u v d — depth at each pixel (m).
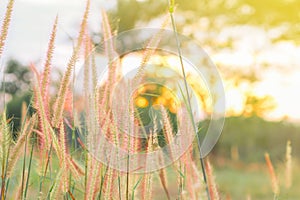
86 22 1.65
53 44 1.67
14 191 1.82
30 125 1.72
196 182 1.77
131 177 1.71
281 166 2.13
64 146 1.66
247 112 14.43
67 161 1.71
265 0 15.30
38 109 1.68
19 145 1.67
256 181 9.30
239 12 15.08
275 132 13.48
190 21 14.58
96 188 1.67
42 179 1.72
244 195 7.94
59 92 1.65
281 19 15.46
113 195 1.69
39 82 1.67
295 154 8.82
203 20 14.85
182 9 14.48
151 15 9.91
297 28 15.35
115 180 1.69
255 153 12.84
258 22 15.47
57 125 1.68
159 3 10.00
